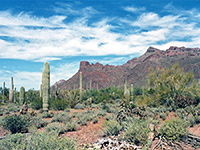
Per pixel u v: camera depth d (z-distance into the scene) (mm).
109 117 11109
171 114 14031
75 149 4844
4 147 4254
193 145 6723
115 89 37062
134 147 6141
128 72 170625
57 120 11688
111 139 7102
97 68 189875
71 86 162000
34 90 29672
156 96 17547
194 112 12961
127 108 11133
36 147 4238
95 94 33438
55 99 21594
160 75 18672
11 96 27766
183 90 17328
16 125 8812
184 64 124062
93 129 9312
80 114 13453
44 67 15438
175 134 7086
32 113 13211
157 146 6500
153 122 9508
